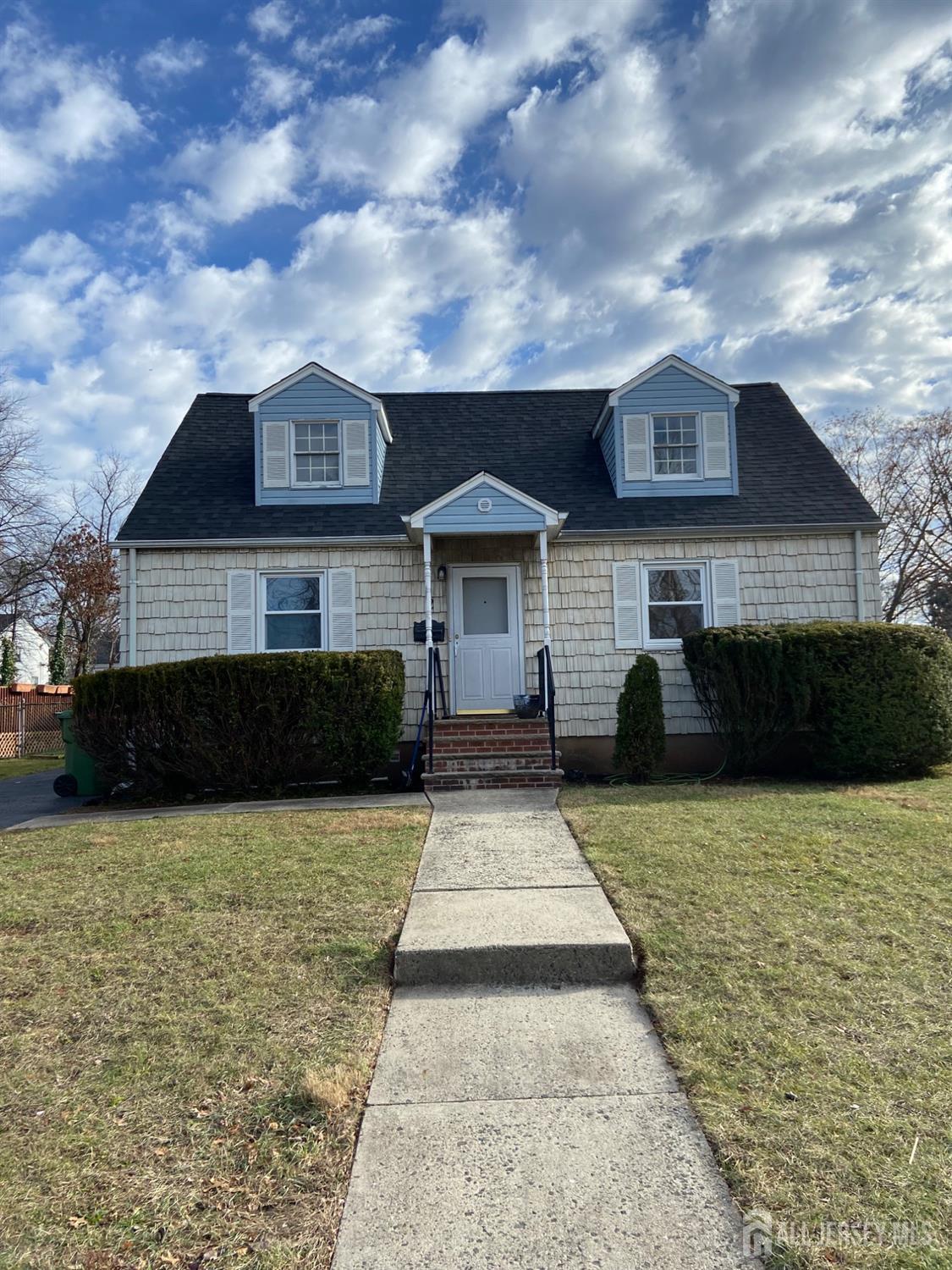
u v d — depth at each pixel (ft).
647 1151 8.62
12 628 102.68
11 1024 11.87
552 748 32.04
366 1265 7.09
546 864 19.24
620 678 37.29
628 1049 10.94
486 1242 7.32
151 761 31.78
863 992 11.99
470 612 37.99
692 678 34.76
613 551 37.91
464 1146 8.83
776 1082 9.77
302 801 29.99
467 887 17.53
